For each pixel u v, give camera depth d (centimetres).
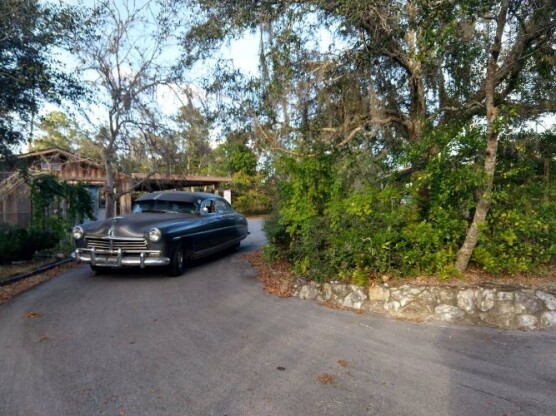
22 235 902
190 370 397
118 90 1211
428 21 571
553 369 409
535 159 727
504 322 536
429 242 601
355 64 753
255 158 960
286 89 774
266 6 690
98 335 488
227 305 618
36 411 323
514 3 591
